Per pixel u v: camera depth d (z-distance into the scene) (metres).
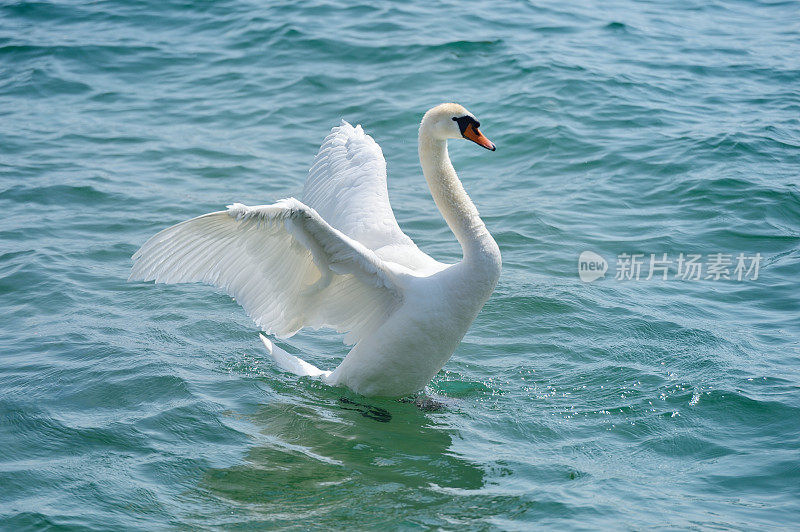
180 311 11.96
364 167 11.09
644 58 21.67
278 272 9.48
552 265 13.34
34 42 22.73
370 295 9.59
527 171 16.78
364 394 10.11
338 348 11.50
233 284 9.52
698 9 25.62
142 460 8.54
